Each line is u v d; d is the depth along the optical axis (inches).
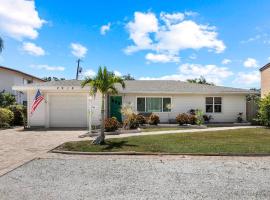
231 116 1052.5
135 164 393.7
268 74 982.4
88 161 414.3
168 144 530.0
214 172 347.6
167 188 284.7
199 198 254.7
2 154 462.0
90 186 293.1
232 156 447.2
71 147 505.0
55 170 360.8
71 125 913.5
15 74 1314.0
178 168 369.4
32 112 900.0
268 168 367.6
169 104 1028.5
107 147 504.4
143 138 606.2
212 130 770.2
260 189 279.9
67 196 263.0
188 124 930.7
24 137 660.7
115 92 564.7
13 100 1141.7
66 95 914.1
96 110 902.4
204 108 1043.3
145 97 1023.6
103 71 547.5
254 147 497.0
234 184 297.4
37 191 277.9
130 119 816.3
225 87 1106.1
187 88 1055.6
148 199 253.1
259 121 956.0
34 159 426.6
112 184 299.9
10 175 335.9
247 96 1082.7
